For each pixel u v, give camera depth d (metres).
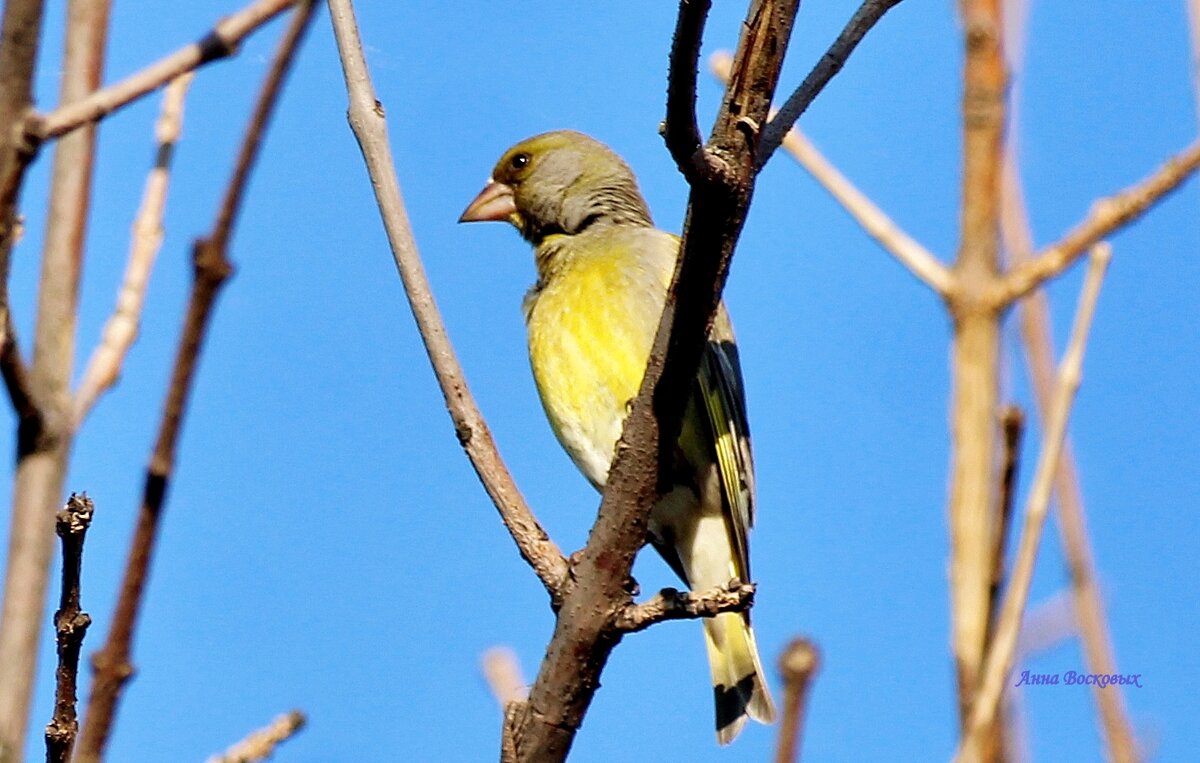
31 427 4.71
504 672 6.97
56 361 4.85
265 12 4.54
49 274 4.94
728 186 6.00
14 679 4.51
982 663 4.49
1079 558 5.20
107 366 5.07
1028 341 5.50
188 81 5.77
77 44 5.28
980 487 4.75
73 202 5.04
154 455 4.75
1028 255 5.62
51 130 4.29
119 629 4.74
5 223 4.33
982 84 5.30
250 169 4.82
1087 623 5.11
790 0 5.92
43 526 4.66
